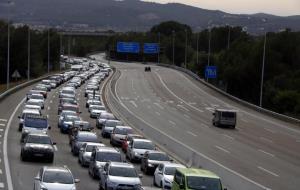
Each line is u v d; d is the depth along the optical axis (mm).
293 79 120312
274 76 126875
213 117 78812
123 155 46000
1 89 105750
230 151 53188
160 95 114688
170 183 31328
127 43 186250
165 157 38469
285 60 136250
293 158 51844
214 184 24922
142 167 39375
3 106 79500
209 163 36781
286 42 137125
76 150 43844
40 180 25766
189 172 25672
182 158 43875
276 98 110750
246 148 56312
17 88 104688
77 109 72938
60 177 25984
